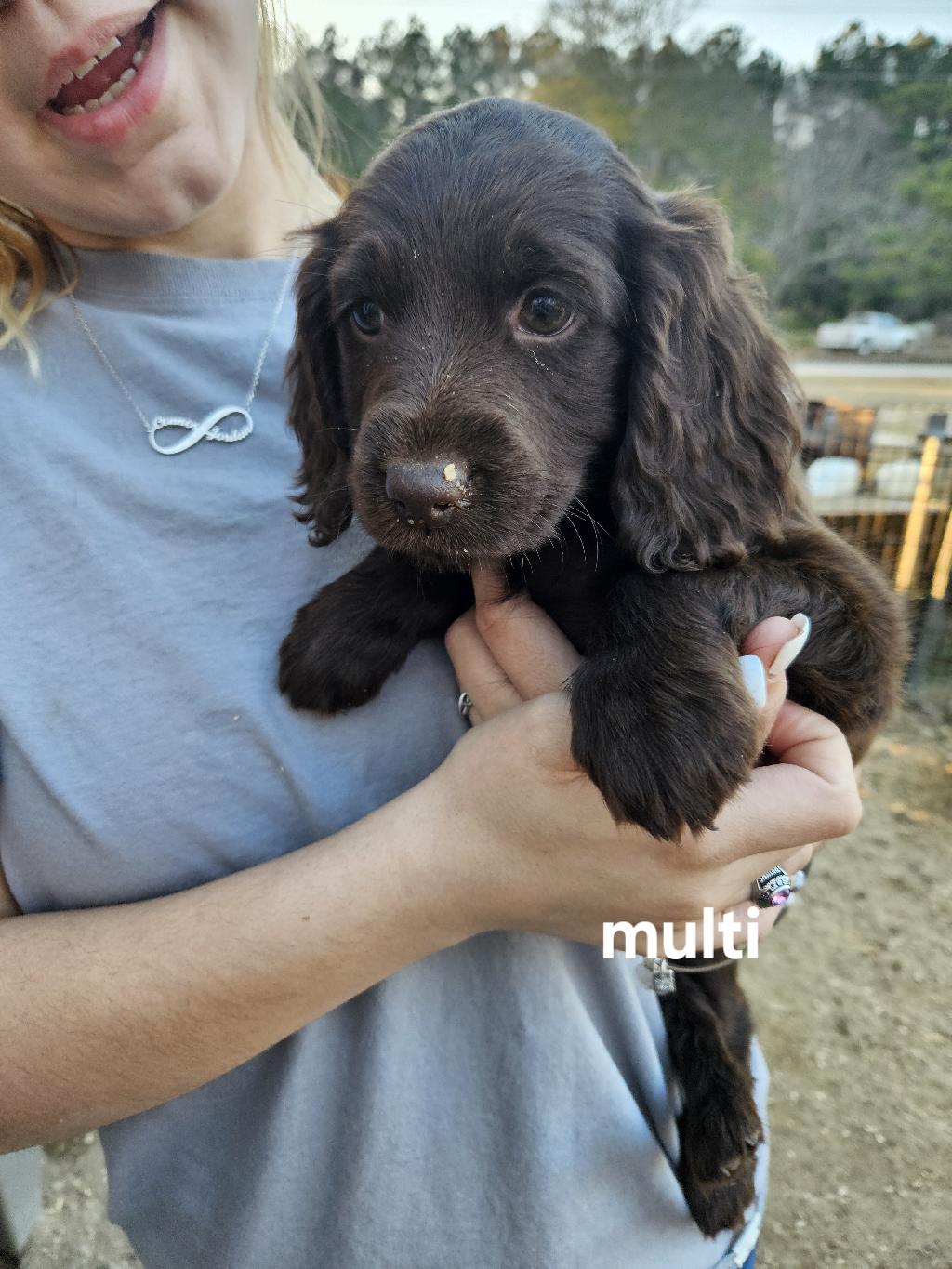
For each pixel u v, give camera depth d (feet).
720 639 0.87
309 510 1.01
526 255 0.94
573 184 0.98
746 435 1.09
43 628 0.87
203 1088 0.92
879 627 1.02
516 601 0.98
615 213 1.02
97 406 0.96
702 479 1.03
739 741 0.81
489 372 0.95
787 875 1.04
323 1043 0.90
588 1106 0.93
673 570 0.97
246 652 0.93
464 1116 0.92
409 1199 0.90
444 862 0.80
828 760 0.89
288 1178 0.90
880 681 1.02
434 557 0.93
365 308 1.01
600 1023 1.02
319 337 1.09
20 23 0.82
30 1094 0.78
